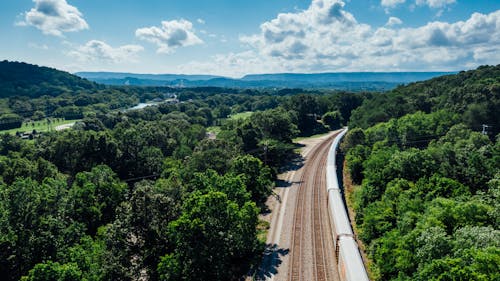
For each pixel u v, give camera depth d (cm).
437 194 5634
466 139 8262
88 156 10575
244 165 7794
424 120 10838
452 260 3191
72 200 6894
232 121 14538
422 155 6944
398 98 14525
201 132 15300
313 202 7950
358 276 4291
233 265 5469
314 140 15425
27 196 5516
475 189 6269
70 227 5700
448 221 4359
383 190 6838
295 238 6231
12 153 11281
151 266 5003
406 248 4294
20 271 4922
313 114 19562
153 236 5038
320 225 6750
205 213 4856
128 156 11200
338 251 5316
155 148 11944
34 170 8844
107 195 7650
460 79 15675
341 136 14612
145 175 10994
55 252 5131
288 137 12988
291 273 5162
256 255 5697
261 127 12706
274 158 10581
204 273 4638
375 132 11194
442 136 9525
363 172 8375
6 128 19650
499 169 6266
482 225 4109
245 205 5431
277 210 7588
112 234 4878
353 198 7956
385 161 7688
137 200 5103
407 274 4134
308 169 10600
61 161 10656
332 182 8112
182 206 5412
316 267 5300
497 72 14288
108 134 11462
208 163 8444
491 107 10244
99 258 4822
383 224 5553
